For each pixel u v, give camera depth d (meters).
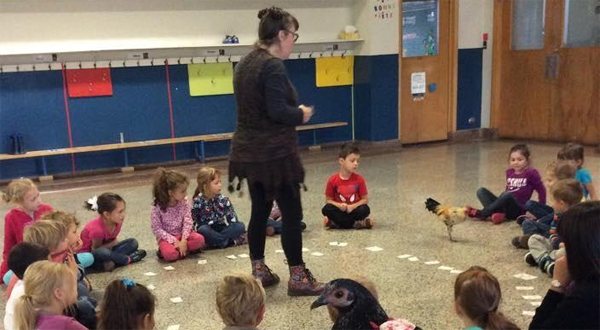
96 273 3.12
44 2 5.59
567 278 1.77
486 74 7.69
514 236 3.51
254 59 2.47
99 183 5.64
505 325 1.55
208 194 3.53
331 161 6.35
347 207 3.73
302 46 6.82
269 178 2.51
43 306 1.77
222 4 6.36
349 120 7.28
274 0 6.60
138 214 4.38
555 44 6.98
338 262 3.14
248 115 2.51
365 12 6.83
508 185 3.93
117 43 5.97
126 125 6.12
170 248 3.26
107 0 5.84
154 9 6.07
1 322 2.54
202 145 6.36
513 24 7.38
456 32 7.35
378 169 5.84
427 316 2.41
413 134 7.37
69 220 2.55
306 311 2.51
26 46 5.61
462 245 3.36
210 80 6.45
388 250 3.32
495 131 7.77
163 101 6.26
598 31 6.59
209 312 2.55
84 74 5.85
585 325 1.57
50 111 5.77
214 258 3.33
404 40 7.12
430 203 3.58
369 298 1.78
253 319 1.74
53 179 5.73
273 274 2.86
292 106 2.49
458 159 6.23
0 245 3.70
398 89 7.08
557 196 2.88
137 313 1.66
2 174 5.64
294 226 2.64
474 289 1.55
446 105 7.54
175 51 6.22
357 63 7.10
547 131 7.26
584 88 6.78
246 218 4.14
